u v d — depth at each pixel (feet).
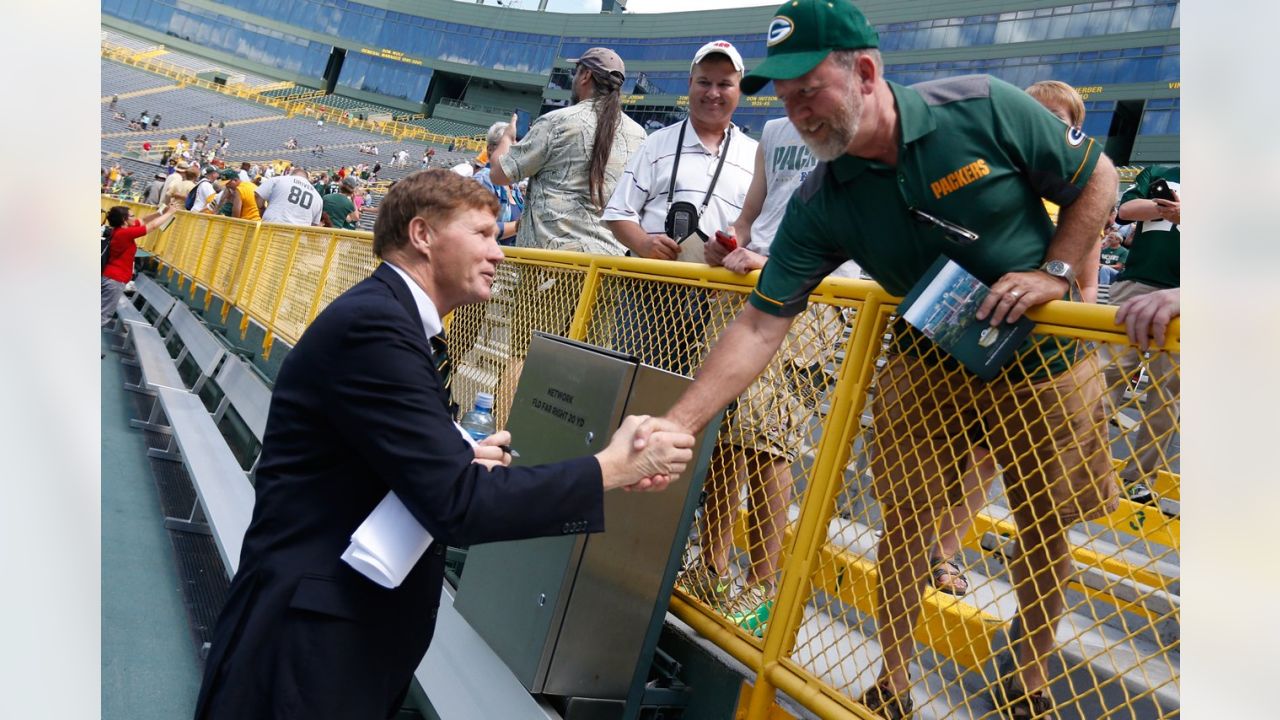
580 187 13.69
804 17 5.74
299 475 5.95
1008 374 6.29
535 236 13.88
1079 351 5.93
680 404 6.93
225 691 5.65
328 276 21.26
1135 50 137.80
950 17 161.48
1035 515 6.02
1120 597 9.46
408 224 6.44
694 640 8.54
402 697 6.42
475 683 8.69
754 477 8.58
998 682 6.01
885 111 5.92
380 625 5.90
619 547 8.04
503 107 249.75
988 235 6.05
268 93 251.60
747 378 7.00
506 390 12.75
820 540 7.36
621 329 10.59
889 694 6.82
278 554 5.84
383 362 5.76
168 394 20.98
